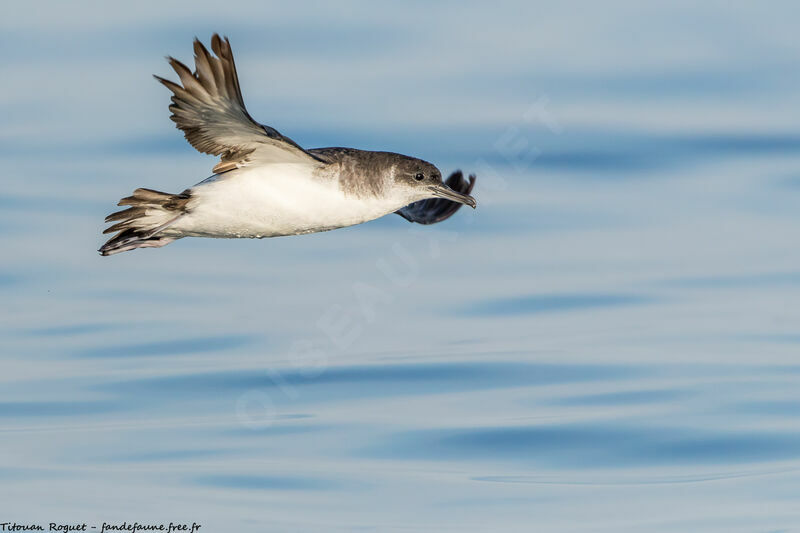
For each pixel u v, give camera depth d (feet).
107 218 40.63
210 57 35.06
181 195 40.29
